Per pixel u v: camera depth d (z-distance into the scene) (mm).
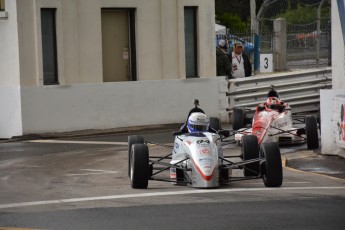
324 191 26375
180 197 25219
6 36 46188
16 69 45562
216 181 26516
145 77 50031
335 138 35406
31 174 32344
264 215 21672
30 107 45531
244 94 51969
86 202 24797
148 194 26047
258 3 93250
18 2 45188
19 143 43375
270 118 37531
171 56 50750
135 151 27328
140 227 20359
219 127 36750
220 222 20781
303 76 53750
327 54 64438
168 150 39094
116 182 29594
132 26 50062
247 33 60656
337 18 36188
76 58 47281
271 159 27141
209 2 52219
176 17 50812
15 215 22703
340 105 34625
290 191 26297
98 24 48094
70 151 39656
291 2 70625
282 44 62656
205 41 52000
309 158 35531
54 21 46594
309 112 54000
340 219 21016
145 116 49219
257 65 59406
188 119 28516
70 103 46719
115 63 49906
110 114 48031
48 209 23641
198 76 51969
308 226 20109
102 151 39375
